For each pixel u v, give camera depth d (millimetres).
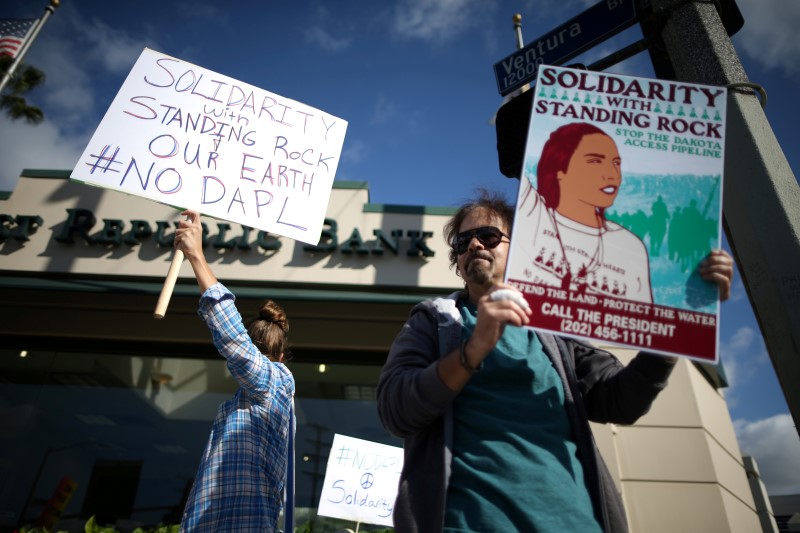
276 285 6648
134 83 2785
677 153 1512
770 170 2061
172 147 2676
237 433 2023
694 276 1355
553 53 3068
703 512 5340
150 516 5922
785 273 1893
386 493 4289
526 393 1478
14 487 6070
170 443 6324
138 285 6523
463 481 1334
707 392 6570
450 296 1773
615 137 1531
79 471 6172
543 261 1354
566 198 1436
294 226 2701
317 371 6781
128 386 6699
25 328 6957
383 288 6602
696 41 2451
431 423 1455
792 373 1816
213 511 1847
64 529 5840
